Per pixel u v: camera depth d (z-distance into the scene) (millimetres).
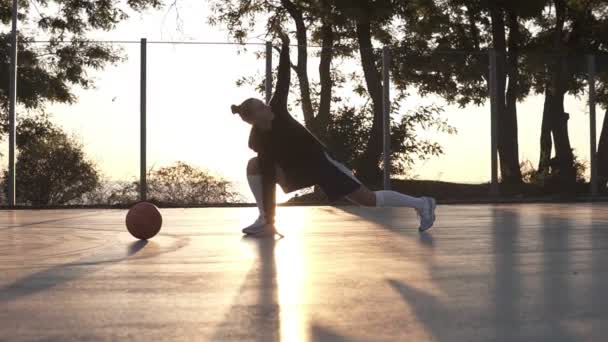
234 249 7266
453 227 9852
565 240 8031
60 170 16656
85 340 3494
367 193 8320
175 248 7398
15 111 15898
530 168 19031
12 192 15969
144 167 16141
